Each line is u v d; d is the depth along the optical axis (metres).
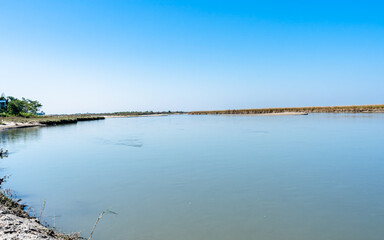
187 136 34.59
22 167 17.19
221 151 22.09
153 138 33.47
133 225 8.44
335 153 20.14
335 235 7.70
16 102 88.25
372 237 7.53
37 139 33.59
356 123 46.28
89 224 8.49
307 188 11.96
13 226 6.81
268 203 10.23
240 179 13.55
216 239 7.51
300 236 7.61
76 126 60.38
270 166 16.33
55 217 9.02
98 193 11.62
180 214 9.27
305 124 47.38
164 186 12.56
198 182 13.13
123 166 17.19
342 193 11.25
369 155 19.14
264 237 7.62
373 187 11.98
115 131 45.31
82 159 19.88
